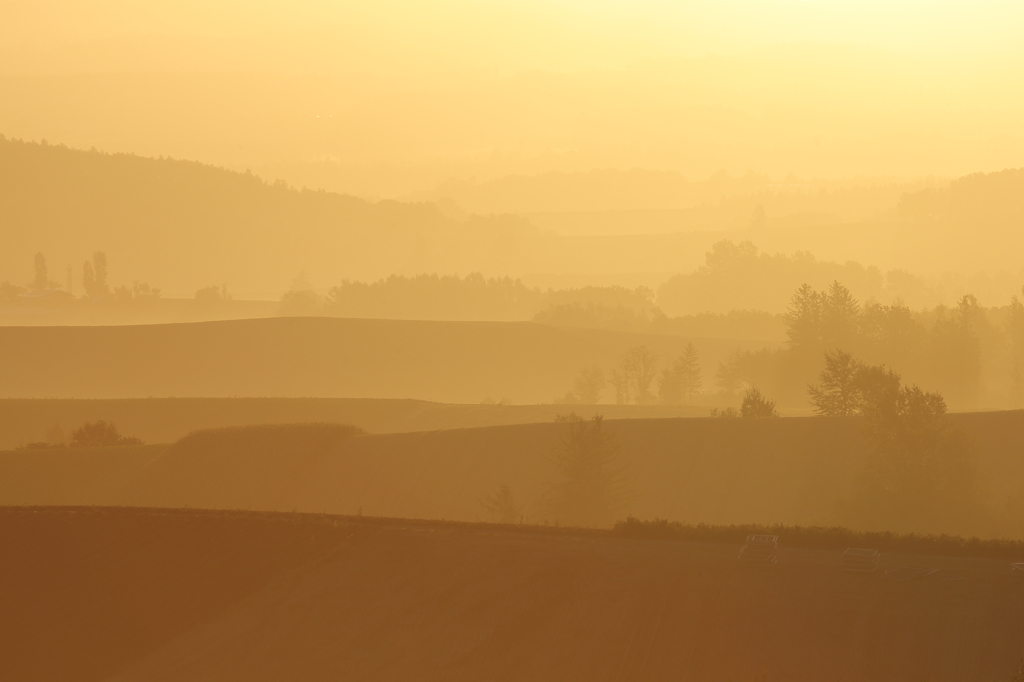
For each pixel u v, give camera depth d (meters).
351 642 101.94
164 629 109.81
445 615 103.19
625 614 98.94
